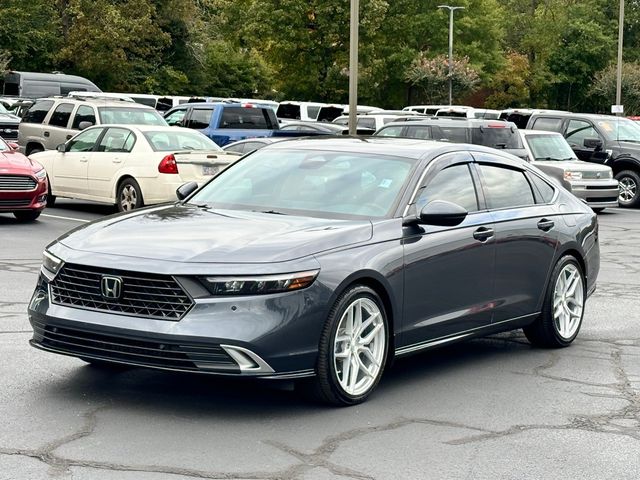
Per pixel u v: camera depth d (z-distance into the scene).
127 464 5.07
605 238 17.12
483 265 7.21
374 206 6.71
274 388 6.59
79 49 52.06
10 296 9.81
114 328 5.70
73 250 6.07
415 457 5.33
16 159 16.02
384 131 20.36
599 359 7.87
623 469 5.23
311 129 26.70
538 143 20.95
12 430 5.57
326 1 53.12
